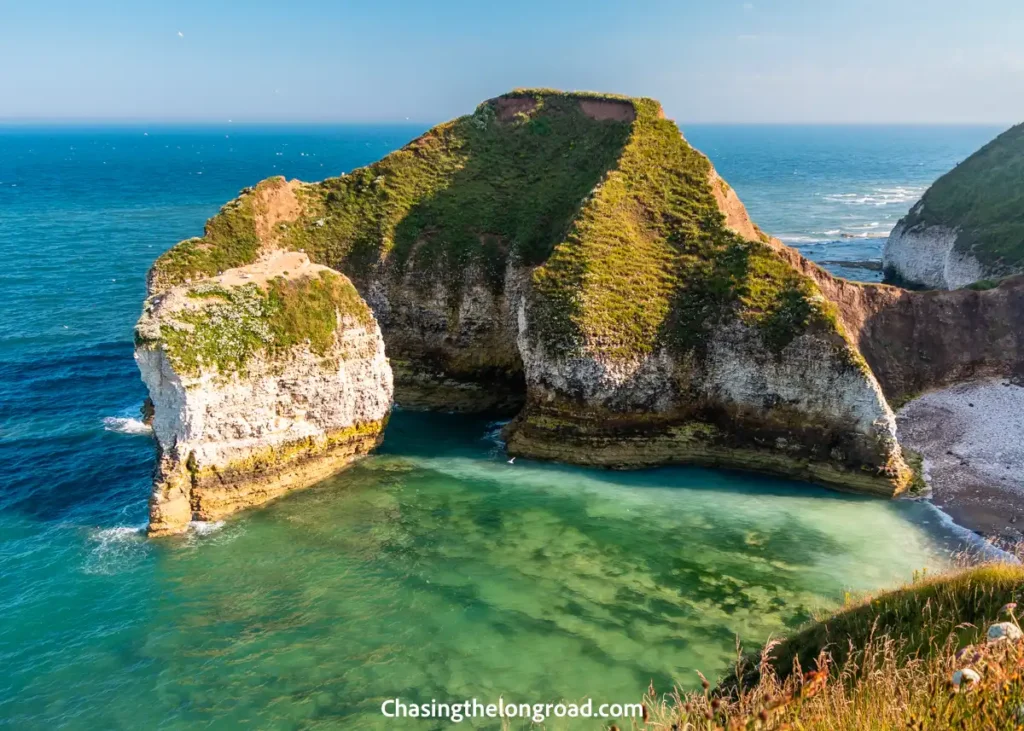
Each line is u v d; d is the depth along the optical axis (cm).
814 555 3372
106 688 2542
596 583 3139
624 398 4403
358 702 2445
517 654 2670
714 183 5716
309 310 4025
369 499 3900
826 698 1015
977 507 3825
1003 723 805
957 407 4972
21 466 4172
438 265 5656
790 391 4253
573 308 4456
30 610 2950
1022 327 5391
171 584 3133
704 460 4434
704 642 2719
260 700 2470
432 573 3216
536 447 4447
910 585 1906
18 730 2369
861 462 4056
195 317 3650
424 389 5519
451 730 2298
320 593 3073
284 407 3900
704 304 4597
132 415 4922
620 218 5044
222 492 3694
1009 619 1467
